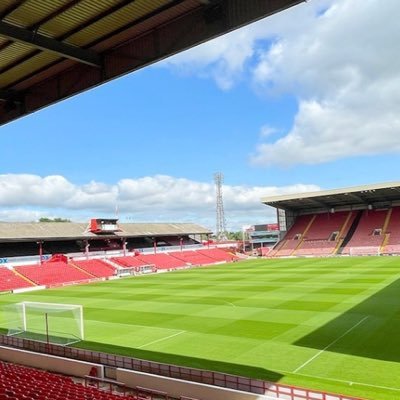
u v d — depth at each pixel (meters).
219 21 10.98
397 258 59.75
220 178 122.19
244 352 17.97
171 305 30.61
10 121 17.14
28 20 11.62
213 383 13.66
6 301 38.09
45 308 25.27
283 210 84.31
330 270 47.88
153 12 11.55
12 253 59.66
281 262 64.81
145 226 75.12
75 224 65.25
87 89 14.38
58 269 54.50
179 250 76.25
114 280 52.59
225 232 127.19
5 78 15.39
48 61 14.26
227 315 25.66
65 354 17.98
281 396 12.43
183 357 17.78
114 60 13.55
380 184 62.44
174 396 13.46
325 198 71.88
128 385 14.47
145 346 19.86
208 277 49.00
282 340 19.36
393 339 18.53
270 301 29.58
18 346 20.16
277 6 9.82
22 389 11.76
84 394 11.35
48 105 15.76
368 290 31.94
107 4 11.08
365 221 75.88
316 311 25.11
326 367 15.52
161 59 12.43
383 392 13.02
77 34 12.53
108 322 25.61
